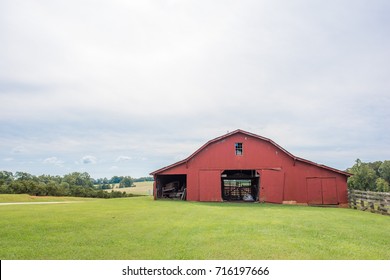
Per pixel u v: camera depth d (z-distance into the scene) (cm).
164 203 2703
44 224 1368
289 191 2898
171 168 3100
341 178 2884
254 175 3159
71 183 10262
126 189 9619
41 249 960
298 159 2908
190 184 3034
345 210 2431
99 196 6662
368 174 8294
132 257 886
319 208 2541
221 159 3025
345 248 980
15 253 921
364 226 1467
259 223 1471
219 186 2988
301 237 1139
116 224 1405
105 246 995
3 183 6119
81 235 1153
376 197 2262
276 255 900
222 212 1969
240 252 926
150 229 1284
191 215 1778
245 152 3012
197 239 1090
